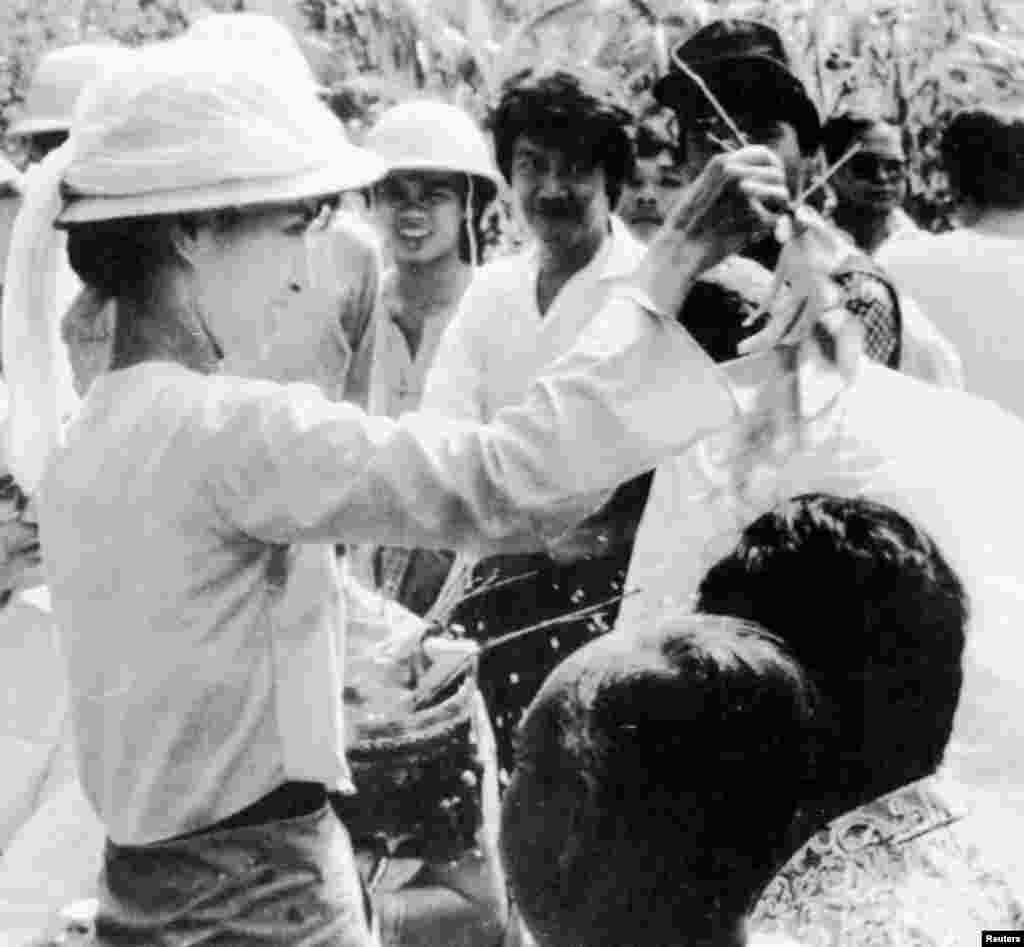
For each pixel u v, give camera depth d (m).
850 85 8.74
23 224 3.31
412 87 8.98
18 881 4.63
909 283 5.50
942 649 2.53
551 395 2.80
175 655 2.95
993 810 2.68
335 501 2.86
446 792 3.81
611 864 2.51
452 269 6.17
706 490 3.39
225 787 2.98
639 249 5.09
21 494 5.16
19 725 5.18
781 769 2.49
